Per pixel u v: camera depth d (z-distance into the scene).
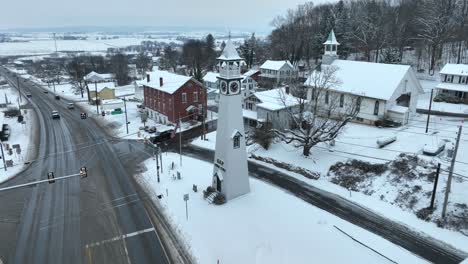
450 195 30.23
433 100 62.12
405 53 93.44
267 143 46.19
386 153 39.00
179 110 61.62
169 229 29.34
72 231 29.22
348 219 30.19
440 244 26.41
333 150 42.53
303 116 48.75
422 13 92.75
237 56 31.02
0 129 55.19
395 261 24.73
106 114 73.69
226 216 30.95
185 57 137.50
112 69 147.62
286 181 38.06
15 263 25.25
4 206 33.66
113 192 36.53
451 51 84.81
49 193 36.47
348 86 51.97
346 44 94.06
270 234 28.17
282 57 116.81
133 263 25.06
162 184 38.12
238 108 32.12
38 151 50.31
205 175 40.19
